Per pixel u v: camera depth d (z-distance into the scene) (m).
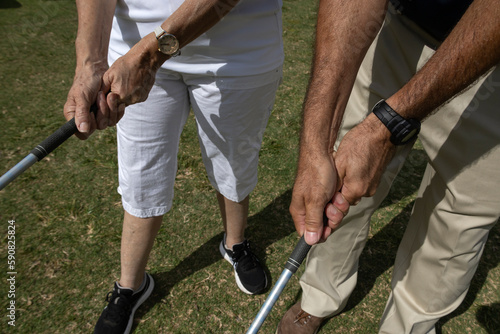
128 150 1.44
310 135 1.07
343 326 1.85
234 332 1.80
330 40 1.08
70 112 1.25
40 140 2.55
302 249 1.11
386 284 2.03
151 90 1.35
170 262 2.03
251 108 1.44
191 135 2.73
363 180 1.07
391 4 1.24
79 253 2.02
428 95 0.94
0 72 3.08
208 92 1.38
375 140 1.03
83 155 2.51
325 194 1.05
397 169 1.45
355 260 1.71
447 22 1.13
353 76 1.10
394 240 2.23
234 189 1.67
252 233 2.20
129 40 1.34
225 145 1.52
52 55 3.34
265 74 1.40
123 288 1.74
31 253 2.00
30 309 1.80
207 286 1.95
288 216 2.30
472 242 1.38
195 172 2.47
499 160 1.22
